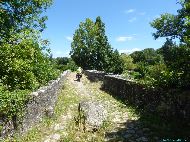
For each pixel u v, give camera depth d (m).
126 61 61.25
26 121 11.31
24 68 13.55
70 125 13.41
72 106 18.67
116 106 18.45
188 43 10.30
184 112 11.80
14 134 9.80
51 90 18.28
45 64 19.25
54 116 15.15
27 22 18.45
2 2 16.28
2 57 13.05
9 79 12.88
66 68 64.25
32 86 13.96
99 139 11.33
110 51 52.56
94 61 57.78
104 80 30.92
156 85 13.89
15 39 15.07
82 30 68.31
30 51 14.45
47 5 19.22
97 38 56.84
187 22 9.60
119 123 13.77
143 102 16.64
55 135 11.75
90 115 13.94
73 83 35.16
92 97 23.64
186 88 12.24
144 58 79.00
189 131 10.88
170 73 11.47
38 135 11.65
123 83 21.83
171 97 13.02
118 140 11.11
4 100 9.05
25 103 11.03
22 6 17.78
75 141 11.12
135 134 11.73
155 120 13.30
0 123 8.45
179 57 11.05
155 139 10.77
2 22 15.51
